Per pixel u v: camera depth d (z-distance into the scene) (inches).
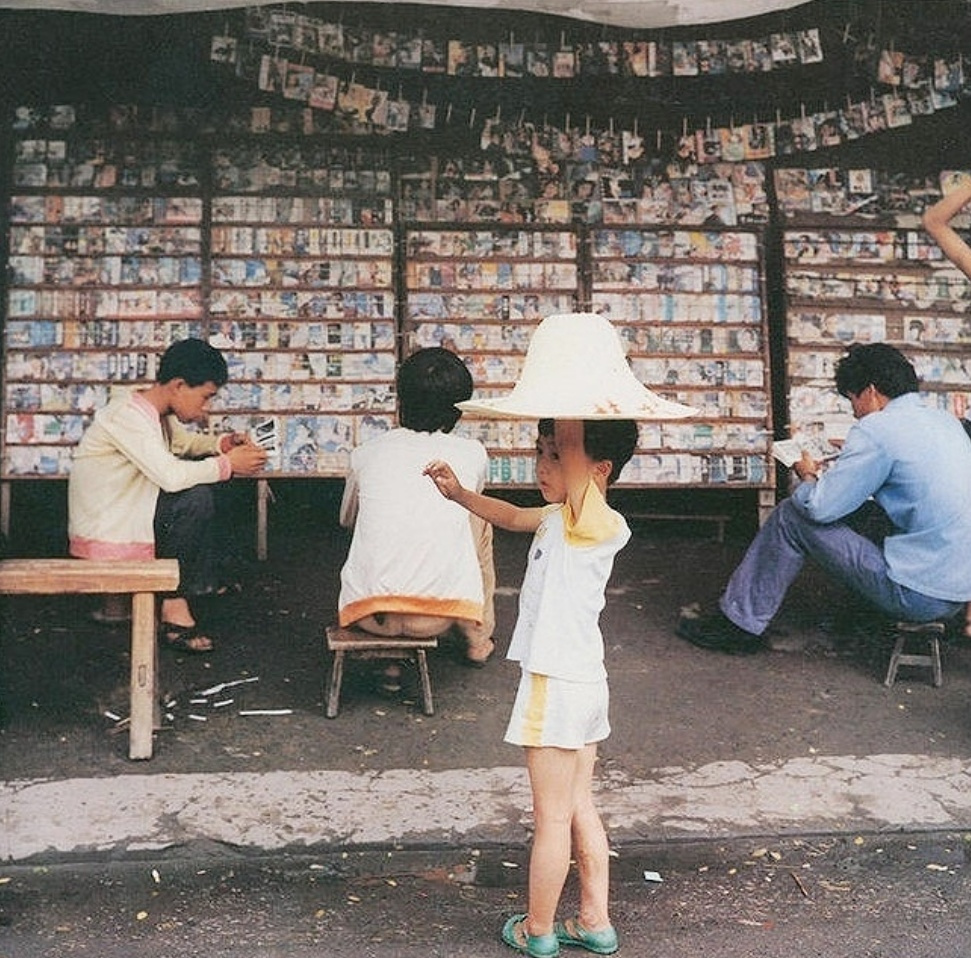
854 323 275.4
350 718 174.6
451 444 179.3
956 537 186.4
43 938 119.8
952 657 206.5
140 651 157.0
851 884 133.2
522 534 281.7
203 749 162.4
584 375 115.3
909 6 281.6
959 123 287.7
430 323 267.0
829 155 287.0
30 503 270.8
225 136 265.4
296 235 263.3
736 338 272.5
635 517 281.4
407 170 271.4
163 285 258.2
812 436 271.1
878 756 163.2
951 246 195.2
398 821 141.6
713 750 165.6
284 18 259.6
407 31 277.9
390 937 121.3
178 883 131.0
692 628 210.8
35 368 253.4
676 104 285.9
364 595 173.5
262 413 258.1
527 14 278.8
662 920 125.6
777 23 282.2
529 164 274.4
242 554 257.9
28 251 256.5
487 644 195.0
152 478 189.0
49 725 169.5
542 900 115.3
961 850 140.9
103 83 270.2
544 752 112.7
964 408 273.6
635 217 274.4
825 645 210.5
